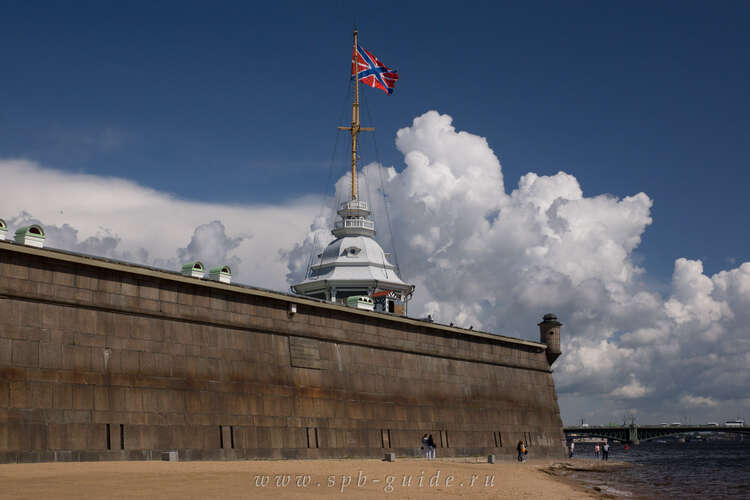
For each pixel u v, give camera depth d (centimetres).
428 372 6938
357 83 10675
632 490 5547
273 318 5534
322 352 5875
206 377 4947
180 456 4650
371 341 6384
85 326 4372
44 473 3350
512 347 8231
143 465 3953
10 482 2969
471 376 7494
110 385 4406
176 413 4706
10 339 4028
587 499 4116
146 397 4569
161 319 4778
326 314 6006
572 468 7875
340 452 5766
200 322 5000
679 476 7631
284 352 5553
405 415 6525
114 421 4372
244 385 5181
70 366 4247
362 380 6181
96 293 4472
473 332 7575
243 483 3359
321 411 5716
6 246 4072
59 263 4325
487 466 6153
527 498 3834
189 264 5153
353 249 9975
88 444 4222
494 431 7588
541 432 8350
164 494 2811
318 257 10250
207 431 4856
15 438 3931
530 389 8369
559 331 8869
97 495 2688
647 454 19500
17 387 3997
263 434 5212
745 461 13475
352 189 10481
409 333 6831
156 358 4688
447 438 6925
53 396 4131
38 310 4184
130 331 4588
